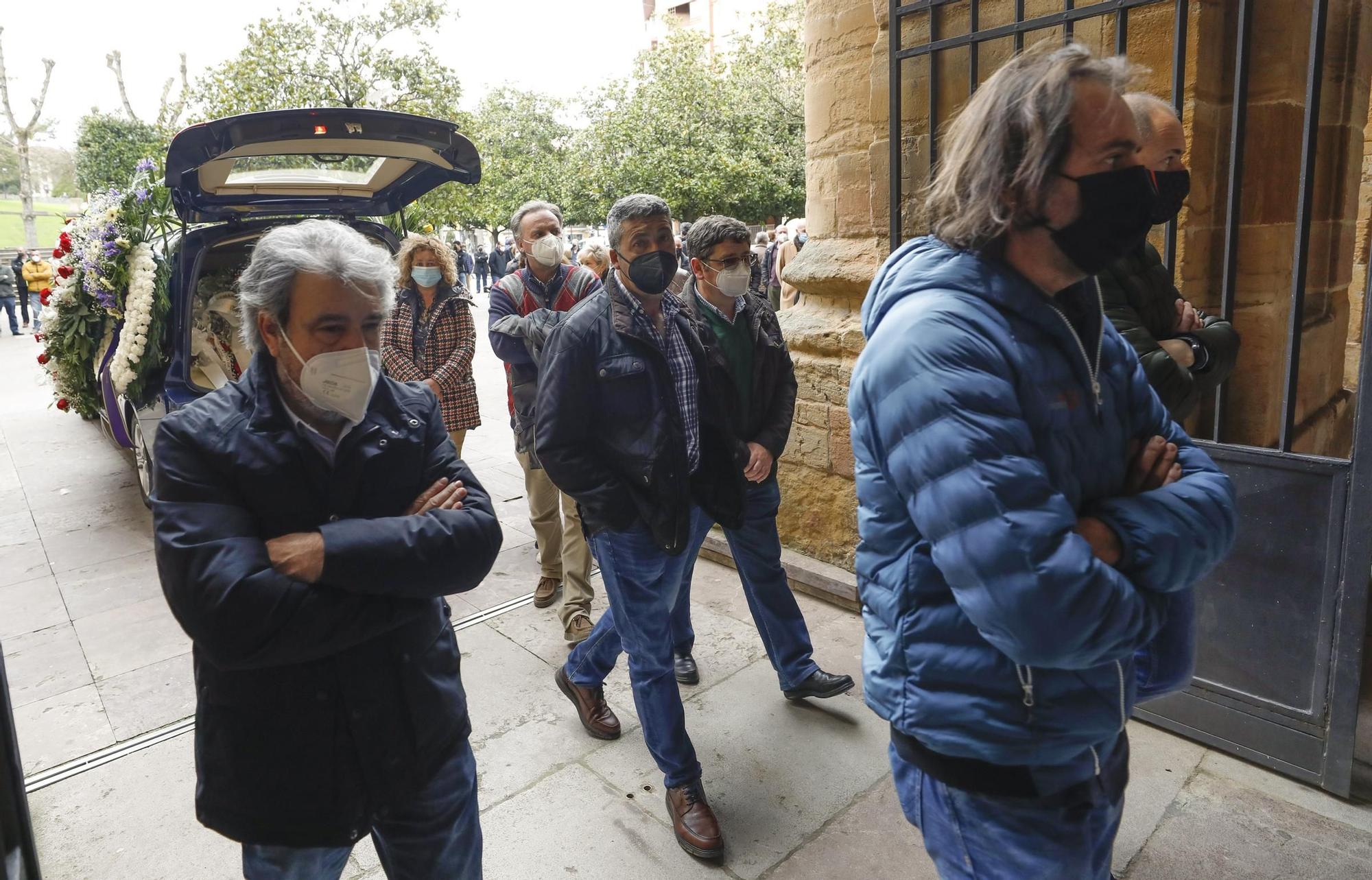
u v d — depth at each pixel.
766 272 11.50
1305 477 2.29
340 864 1.50
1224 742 2.55
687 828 2.24
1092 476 1.21
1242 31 2.30
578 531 3.39
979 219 1.14
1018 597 1.04
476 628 3.60
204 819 1.35
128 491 5.69
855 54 3.41
